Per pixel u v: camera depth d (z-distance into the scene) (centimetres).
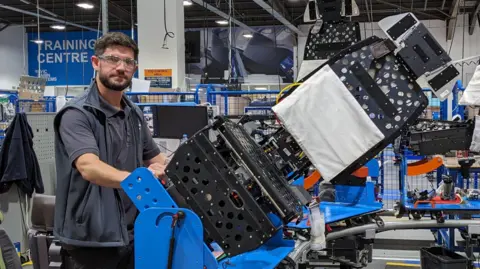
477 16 1425
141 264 175
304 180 393
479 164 515
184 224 171
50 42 1727
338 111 222
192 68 1702
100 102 202
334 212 360
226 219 175
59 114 193
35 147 505
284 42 1658
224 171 176
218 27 1706
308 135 223
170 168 178
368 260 414
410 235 607
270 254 227
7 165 457
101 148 197
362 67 224
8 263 197
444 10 1480
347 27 448
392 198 588
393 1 1331
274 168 222
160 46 831
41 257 289
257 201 188
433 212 384
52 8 1405
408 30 221
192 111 501
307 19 463
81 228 192
